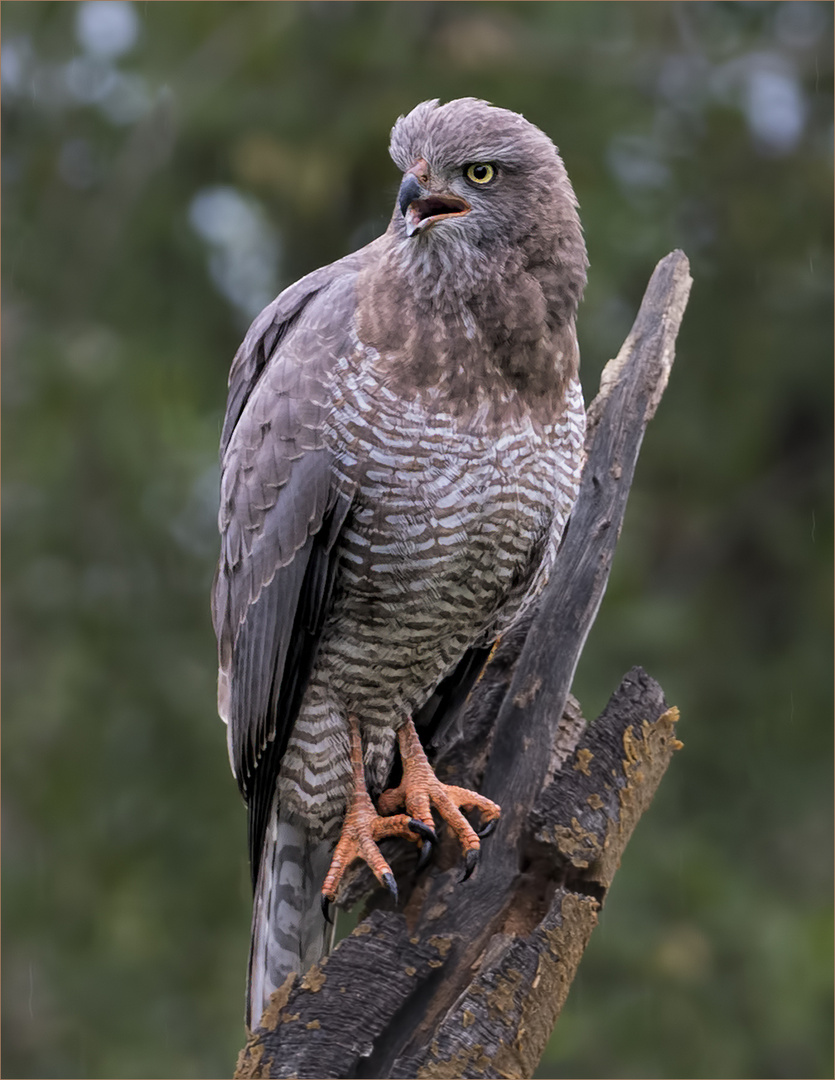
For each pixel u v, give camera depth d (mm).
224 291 13773
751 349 13578
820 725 13336
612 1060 11359
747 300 13758
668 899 12008
